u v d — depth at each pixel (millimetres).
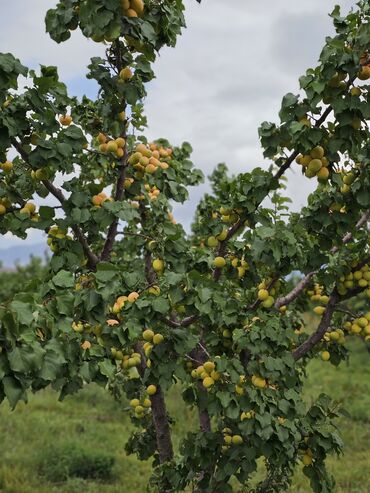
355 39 3125
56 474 7227
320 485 3982
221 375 3617
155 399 4660
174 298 3238
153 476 4637
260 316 3758
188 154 5527
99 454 7512
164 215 4758
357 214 3734
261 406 3455
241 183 3730
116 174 4141
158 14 3432
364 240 4102
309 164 3398
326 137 3338
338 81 3133
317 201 3826
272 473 4398
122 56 3590
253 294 4297
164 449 4727
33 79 3033
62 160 3229
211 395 3596
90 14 3061
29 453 7938
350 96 3123
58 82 3359
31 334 2168
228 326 3865
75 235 3680
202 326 4301
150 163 4234
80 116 4203
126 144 4188
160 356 3451
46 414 10008
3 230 3943
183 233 4504
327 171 3389
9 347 2133
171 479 4137
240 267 4082
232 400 3498
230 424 3902
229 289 4117
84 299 3023
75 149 3299
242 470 3758
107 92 3652
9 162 3639
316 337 4488
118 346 3334
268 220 3820
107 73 3537
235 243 3912
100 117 4188
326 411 4203
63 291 2652
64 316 2635
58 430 9117
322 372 13141
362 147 3652
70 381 3051
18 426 9148
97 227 3621
